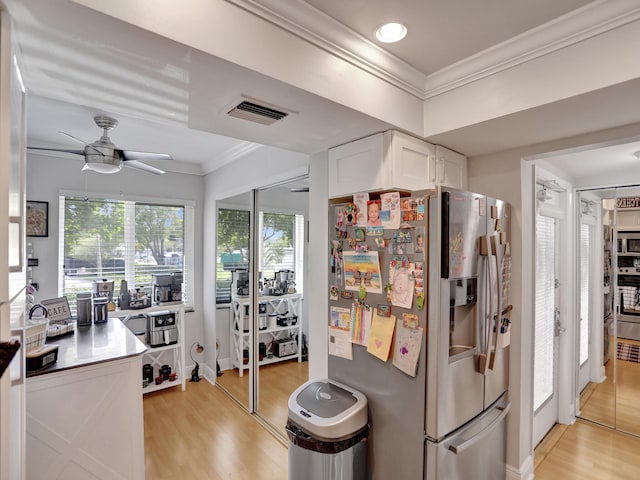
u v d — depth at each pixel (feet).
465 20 4.75
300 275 12.39
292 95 4.81
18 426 3.58
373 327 6.28
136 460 6.74
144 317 12.73
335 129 6.15
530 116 5.57
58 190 11.33
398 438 5.87
